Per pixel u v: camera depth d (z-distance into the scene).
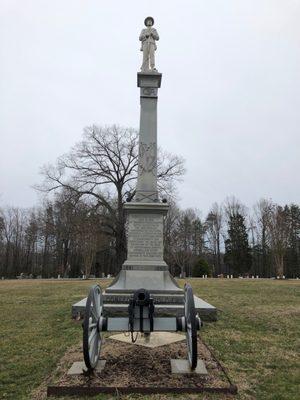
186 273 74.69
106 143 37.22
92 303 5.41
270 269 70.19
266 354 6.83
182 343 7.15
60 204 42.84
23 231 79.44
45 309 11.85
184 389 4.94
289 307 12.20
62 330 8.66
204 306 10.17
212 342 7.60
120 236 36.44
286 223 59.94
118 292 11.66
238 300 14.22
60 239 59.75
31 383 5.41
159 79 14.49
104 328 5.67
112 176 37.25
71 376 5.38
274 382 5.47
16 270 75.00
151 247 12.70
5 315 10.86
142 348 6.80
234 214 74.69
